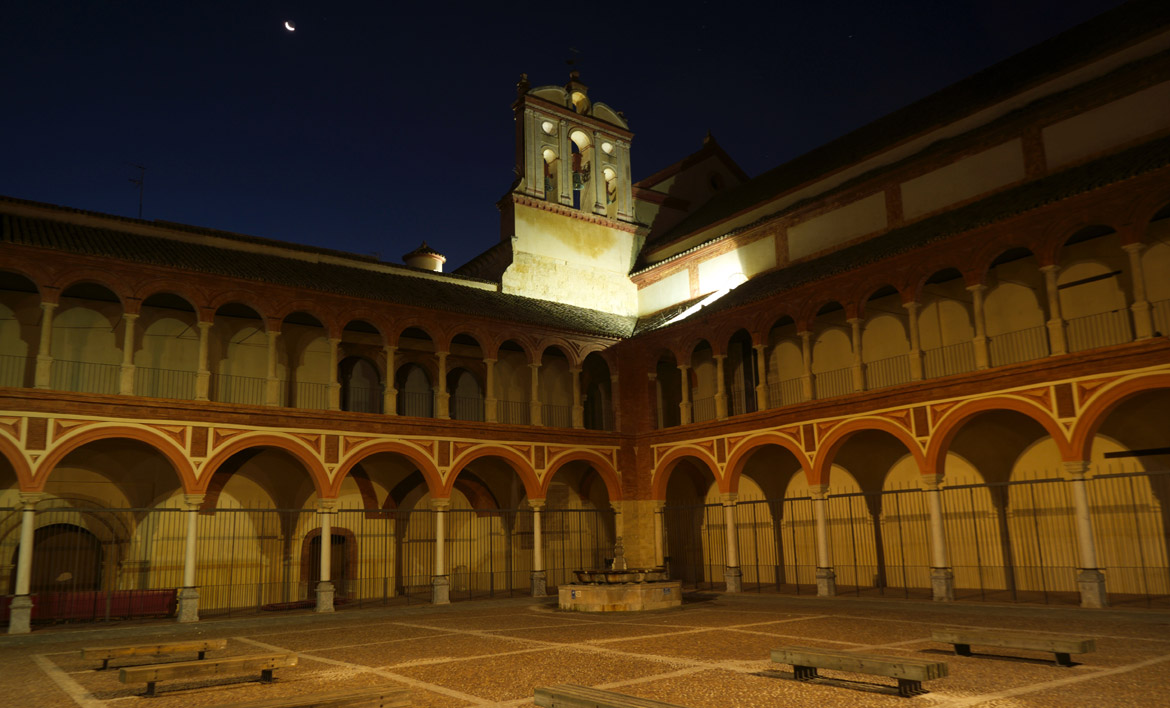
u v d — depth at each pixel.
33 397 21.89
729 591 28.53
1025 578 24.69
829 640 15.89
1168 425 22.08
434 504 28.08
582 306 37.34
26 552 21.25
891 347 28.73
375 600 28.73
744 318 29.66
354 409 30.86
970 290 23.09
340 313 27.62
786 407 27.62
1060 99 24.75
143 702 11.59
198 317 25.05
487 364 30.66
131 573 25.61
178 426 23.88
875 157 30.59
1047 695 10.32
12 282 24.89
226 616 23.92
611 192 40.25
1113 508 23.00
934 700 10.18
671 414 36.34
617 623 20.27
